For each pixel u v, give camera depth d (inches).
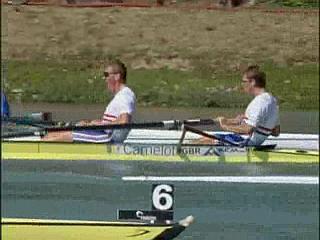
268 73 3006.9
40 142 1512.1
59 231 1229.1
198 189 1453.0
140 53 3159.5
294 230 1316.4
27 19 3191.4
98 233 1224.8
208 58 3127.5
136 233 1221.1
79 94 2728.8
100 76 2896.2
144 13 3403.1
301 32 3299.7
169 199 1227.9
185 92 2770.7
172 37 3260.3
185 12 3427.7
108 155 1508.4
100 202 1357.0
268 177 1491.1
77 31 3235.7
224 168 1499.8
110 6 3400.6
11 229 1228.5
